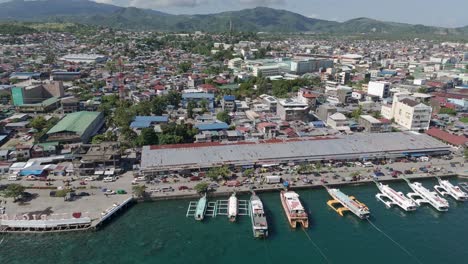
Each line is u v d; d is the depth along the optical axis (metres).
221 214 120.00
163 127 178.88
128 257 98.75
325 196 133.12
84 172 141.12
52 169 141.75
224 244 105.00
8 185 130.50
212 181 138.12
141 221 116.06
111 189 130.25
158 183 135.75
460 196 130.12
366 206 125.88
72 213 114.31
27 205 118.94
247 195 133.12
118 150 147.62
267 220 117.50
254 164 146.75
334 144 164.38
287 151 155.38
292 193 126.12
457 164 157.50
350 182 139.88
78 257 98.56
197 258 98.75
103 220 112.56
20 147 154.00
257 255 100.44
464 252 102.31
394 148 161.12
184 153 151.88
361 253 101.62
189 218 117.94
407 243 106.31
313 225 115.00
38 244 104.25
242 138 181.00
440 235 110.38
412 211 123.44
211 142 168.50
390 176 145.25
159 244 104.56
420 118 196.88
